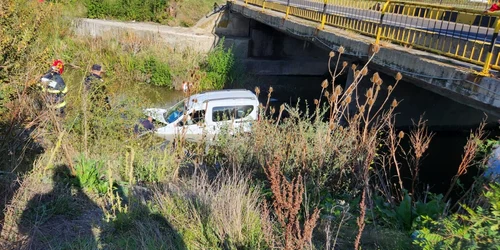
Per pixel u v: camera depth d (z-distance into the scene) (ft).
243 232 10.66
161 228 11.12
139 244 10.25
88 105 18.44
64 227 10.89
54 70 17.97
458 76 20.58
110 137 18.28
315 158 14.67
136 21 75.46
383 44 28.76
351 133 15.51
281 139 16.62
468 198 13.16
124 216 11.18
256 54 72.23
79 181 13.41
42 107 16.51
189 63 57.47
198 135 24.17
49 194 12.35
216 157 19.01
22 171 13.42
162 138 22.88
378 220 13.05
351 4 48.03
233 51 67.87
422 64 23.49
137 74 56.24
